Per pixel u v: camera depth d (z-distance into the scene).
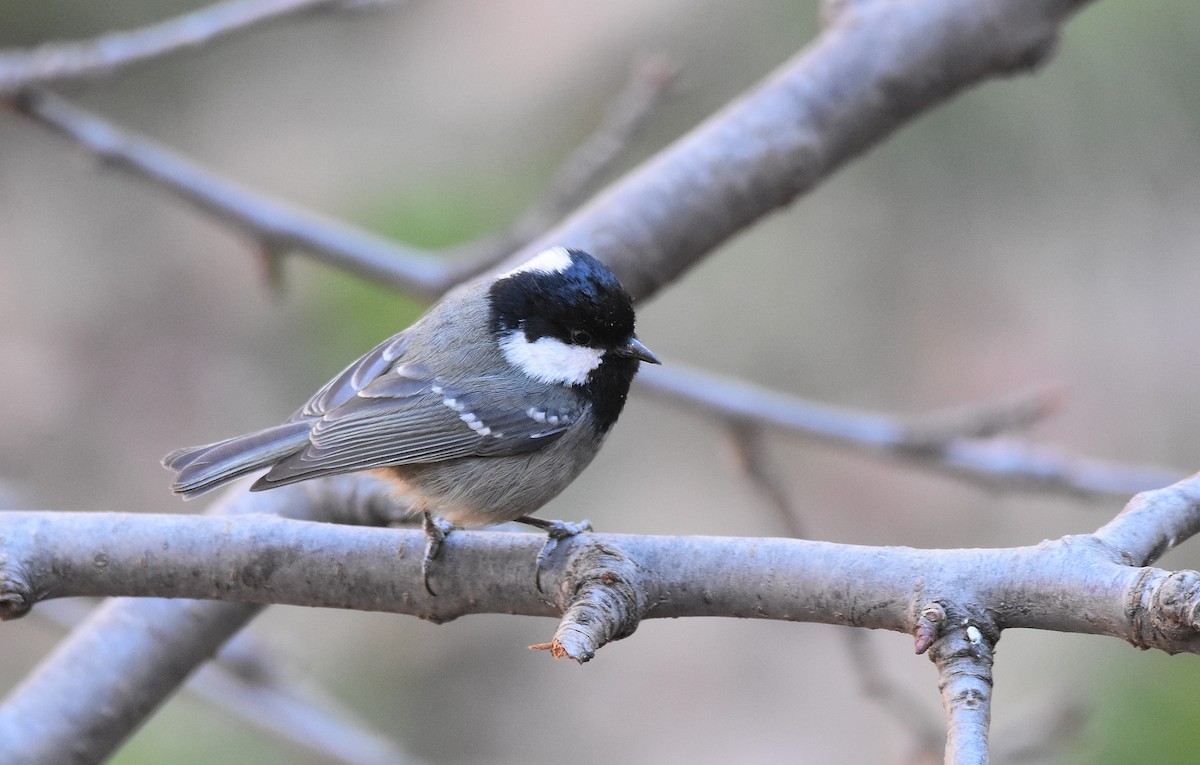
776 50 13.09
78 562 5.57
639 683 14.54
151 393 14.70
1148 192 12.72
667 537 5.34
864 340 13.71
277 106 15.15
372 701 14.19
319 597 5.70
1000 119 12.68
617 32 13.65
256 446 6.60
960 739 4.45
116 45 8.59
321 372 12.48
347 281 11.70
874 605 4.96
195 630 6.73
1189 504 5.07
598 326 7.26
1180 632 4.50
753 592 5.15
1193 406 12.70
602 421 7.45
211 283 15.17
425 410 7.03
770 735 13.67
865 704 13.66
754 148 7.91
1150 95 12.16
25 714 6.54
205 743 11.97
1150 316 12.98
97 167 9.10
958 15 8.16
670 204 7.79
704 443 14.73
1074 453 12.77
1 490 9.99
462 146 13.90
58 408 14.52
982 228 13.38
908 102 8.20
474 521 7.29
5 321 14.86
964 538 13.55
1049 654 11.89
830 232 13.88
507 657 14.80
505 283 7.40
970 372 13.26
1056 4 8.31
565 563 5.32
